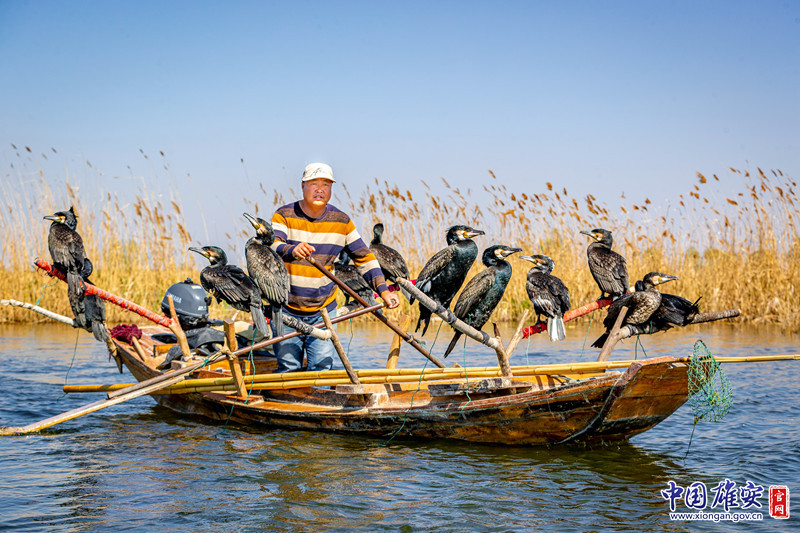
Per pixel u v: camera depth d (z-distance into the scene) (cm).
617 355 1145
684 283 1584
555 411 604
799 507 491
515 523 462
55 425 756
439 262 722
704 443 654
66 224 742
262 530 449
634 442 661
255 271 668
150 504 495
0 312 1755
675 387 593
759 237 1598
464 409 636
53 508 486
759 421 732
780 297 1591
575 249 1605
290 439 686
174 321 780
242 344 838
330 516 473
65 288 1675
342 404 721
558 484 540
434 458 613
